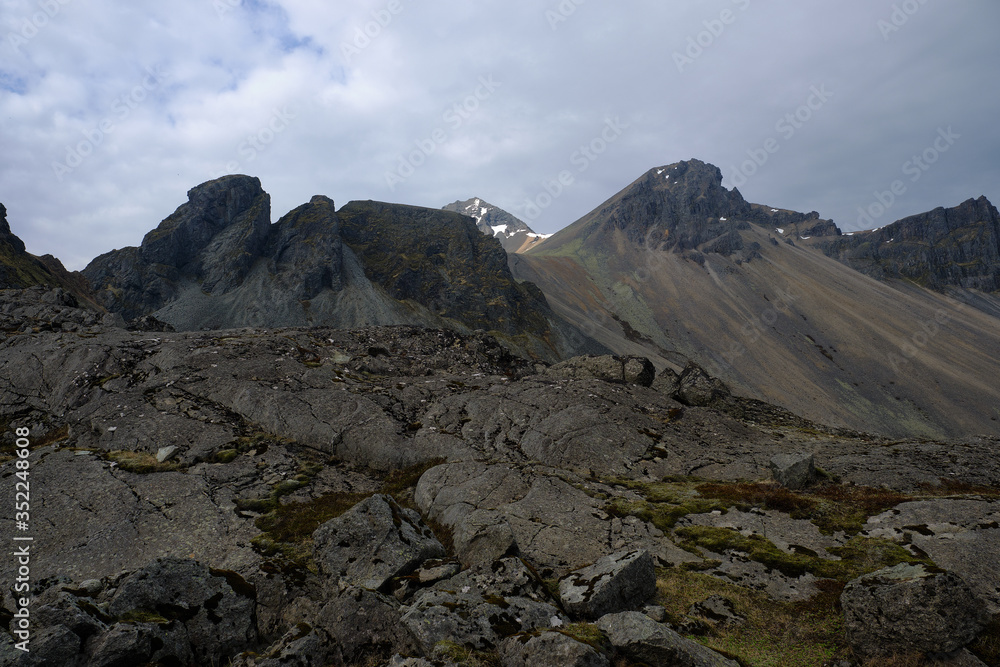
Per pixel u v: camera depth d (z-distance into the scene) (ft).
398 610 35.40
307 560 48.96
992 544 41.75
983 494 53.62
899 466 67.05
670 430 83.41
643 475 70.79
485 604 34.45
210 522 56.44
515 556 43.91
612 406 88.69
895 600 31.17
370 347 117.60
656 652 28.30
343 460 76.64
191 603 36.35
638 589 38.91
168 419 79.25
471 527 48.75
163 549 51.42
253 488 65.31
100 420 79.10
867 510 52.03
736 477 69.10
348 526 45.32
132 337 111.34
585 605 35.40
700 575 43.11
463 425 85.40
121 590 35.19
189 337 112.78
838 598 38.22
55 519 55.21
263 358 100.01
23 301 131.13
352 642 32.76
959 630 29.68
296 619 39.14
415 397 93.86
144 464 67.05
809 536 49.26
